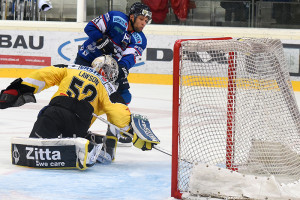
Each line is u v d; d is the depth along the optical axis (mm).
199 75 6281
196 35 20406
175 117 5863
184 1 20734
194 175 5793
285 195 5523
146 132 7055
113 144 7746
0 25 20922
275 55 6273
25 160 7094
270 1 20594
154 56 20484
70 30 20828
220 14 20875
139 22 8922
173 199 5754
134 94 17125
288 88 6383
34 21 20953
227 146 6258
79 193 5863
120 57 9141
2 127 10828
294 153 6465
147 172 7180
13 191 5840
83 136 7320
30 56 21000
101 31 8906
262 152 6355
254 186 5617
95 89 7316
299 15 20516
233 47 6113
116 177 6781
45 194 5758
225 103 6371
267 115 6332
